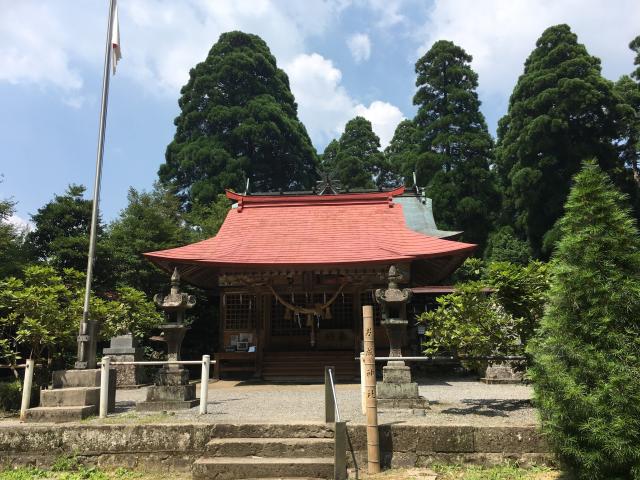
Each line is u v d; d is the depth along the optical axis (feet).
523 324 26.48
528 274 26.71
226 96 127.34
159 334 62.28
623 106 99.96
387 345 58.13
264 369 55.01
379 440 20.89
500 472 19.56
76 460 21.80
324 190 74.59
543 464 20.07
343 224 57.00
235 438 21.53
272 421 22.45
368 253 48.91
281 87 138.00
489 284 27.45
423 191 82.79
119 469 21.39
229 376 57.41
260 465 19.56
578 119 104.22
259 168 121.29
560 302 18.02
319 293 62.13
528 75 111.34
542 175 101.24
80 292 36.81
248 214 60.85
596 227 17.63
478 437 20.67
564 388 16.48
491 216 117.08
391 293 28.14
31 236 66.69
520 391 37.83
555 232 90.94
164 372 29.58
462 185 119.34
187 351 71.31
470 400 31.09
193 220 88.38
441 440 20.75
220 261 47.34
